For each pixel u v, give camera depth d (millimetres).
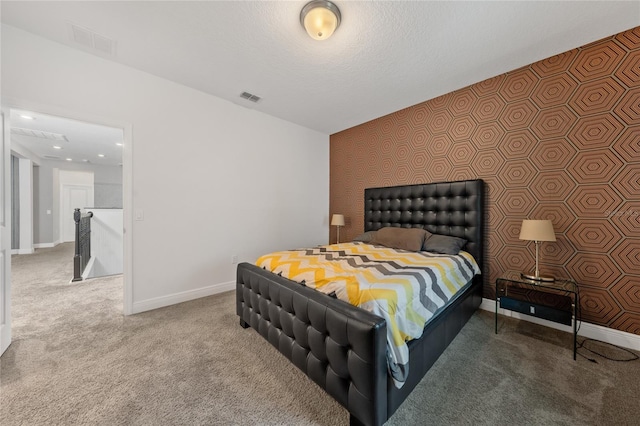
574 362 1731
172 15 1780
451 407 1345
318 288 1643
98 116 2297
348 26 1844
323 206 4488
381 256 2312
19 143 5008
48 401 1365
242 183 3367
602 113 2000
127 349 1879
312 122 3926
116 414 1288
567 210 2168
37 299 2869
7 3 1676
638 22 1802
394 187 3381
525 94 2377
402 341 1272
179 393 1441
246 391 1465
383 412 1166
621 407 1337
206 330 2188
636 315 1879
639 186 1862
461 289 2164
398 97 3035
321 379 1396
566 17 1753
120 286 3338
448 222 2859
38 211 6422
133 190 2500
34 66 2004
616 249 1954
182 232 2840
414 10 1692
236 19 1811
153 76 2598
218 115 3107
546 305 2020
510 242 2504
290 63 2342
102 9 1729
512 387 1493
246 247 3428
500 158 2551
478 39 1984
